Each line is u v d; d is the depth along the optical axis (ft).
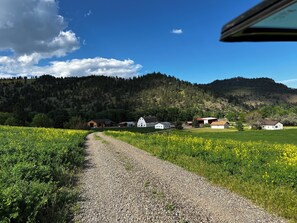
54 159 51.03
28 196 25.63
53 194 30.91
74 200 32.89
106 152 82.94
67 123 363.76
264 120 406.41
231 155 58.95
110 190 37.88
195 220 27.53
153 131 339.57
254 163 49.55
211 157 58.85
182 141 98.63
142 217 28.02
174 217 28.19
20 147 54.85
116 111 581.12
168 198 34.47
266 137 204.13
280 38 5.11
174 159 63.93
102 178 45.39
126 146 103.40
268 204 31.48
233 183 40.14
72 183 41.39
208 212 29.84
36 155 48.85
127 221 26.96
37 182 32.27
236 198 34.63
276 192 34.71
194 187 40.01
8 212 22.38
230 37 4.97
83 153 79.56
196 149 68.95
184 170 52.75
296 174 39.04
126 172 50.57
